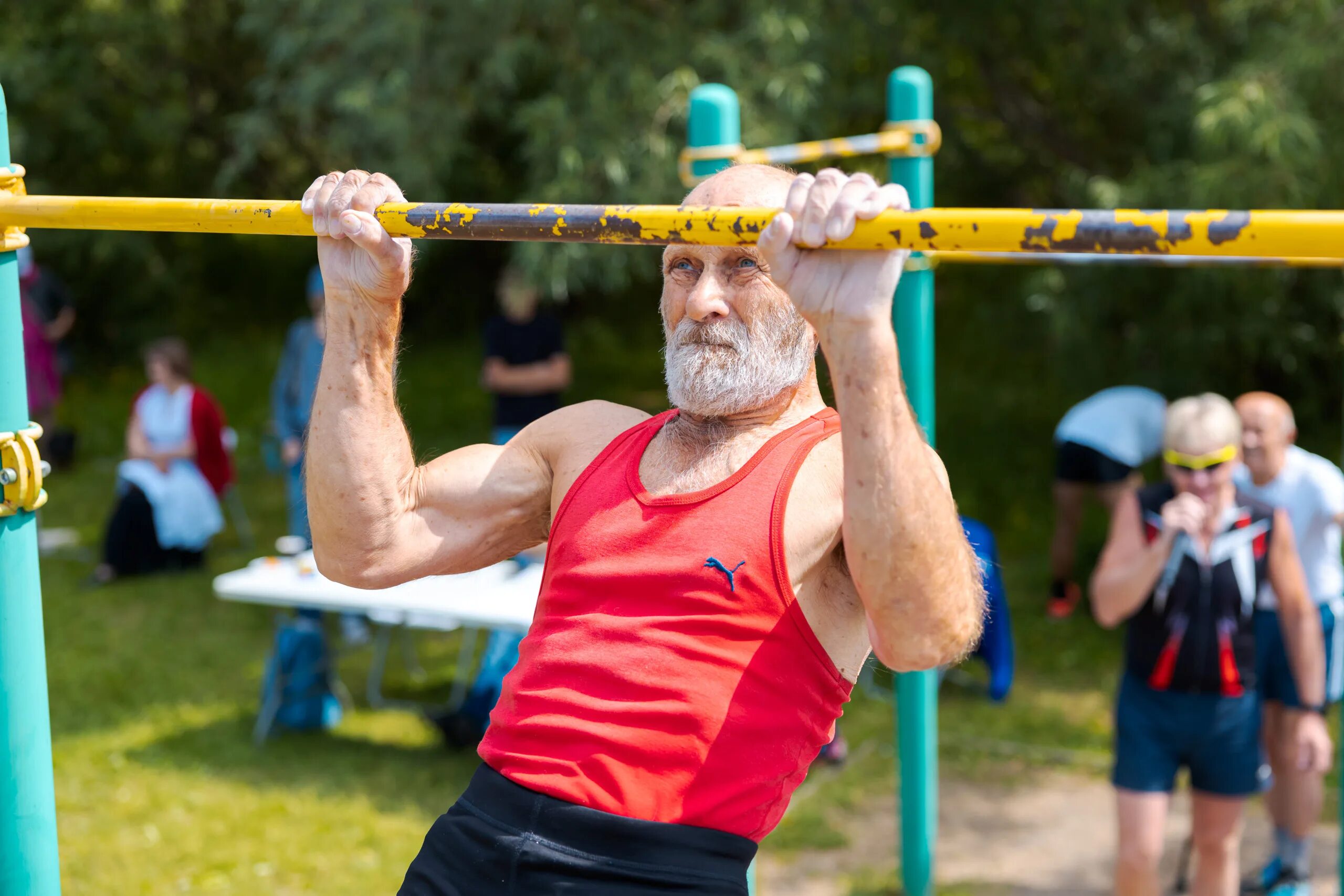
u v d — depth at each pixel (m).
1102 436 7.27
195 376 14.40
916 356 4.27
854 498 1.46
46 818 2.07
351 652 7.38
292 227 1.79
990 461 10.47
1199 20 8.45
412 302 16.36
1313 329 8.23
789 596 1.59
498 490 1.87
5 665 2.00
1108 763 5.86
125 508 8.45
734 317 1.66
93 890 4.81
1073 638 7.34
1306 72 6.75
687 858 1.55
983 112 10.41
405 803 5.55
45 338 10.97
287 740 6.19
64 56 13.17
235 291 17.05
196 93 15.10
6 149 2.02
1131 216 1.39
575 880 1.55
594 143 7.82
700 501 1.63
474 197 13.88
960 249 1.42
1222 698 3.69
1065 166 10.27
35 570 2.04
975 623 1.57
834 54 8.34
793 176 1.75
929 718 4.67
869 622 1.56
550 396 7.79
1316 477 4.42
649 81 7.81
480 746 1.72
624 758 1.57
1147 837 3.71
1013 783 5.73
